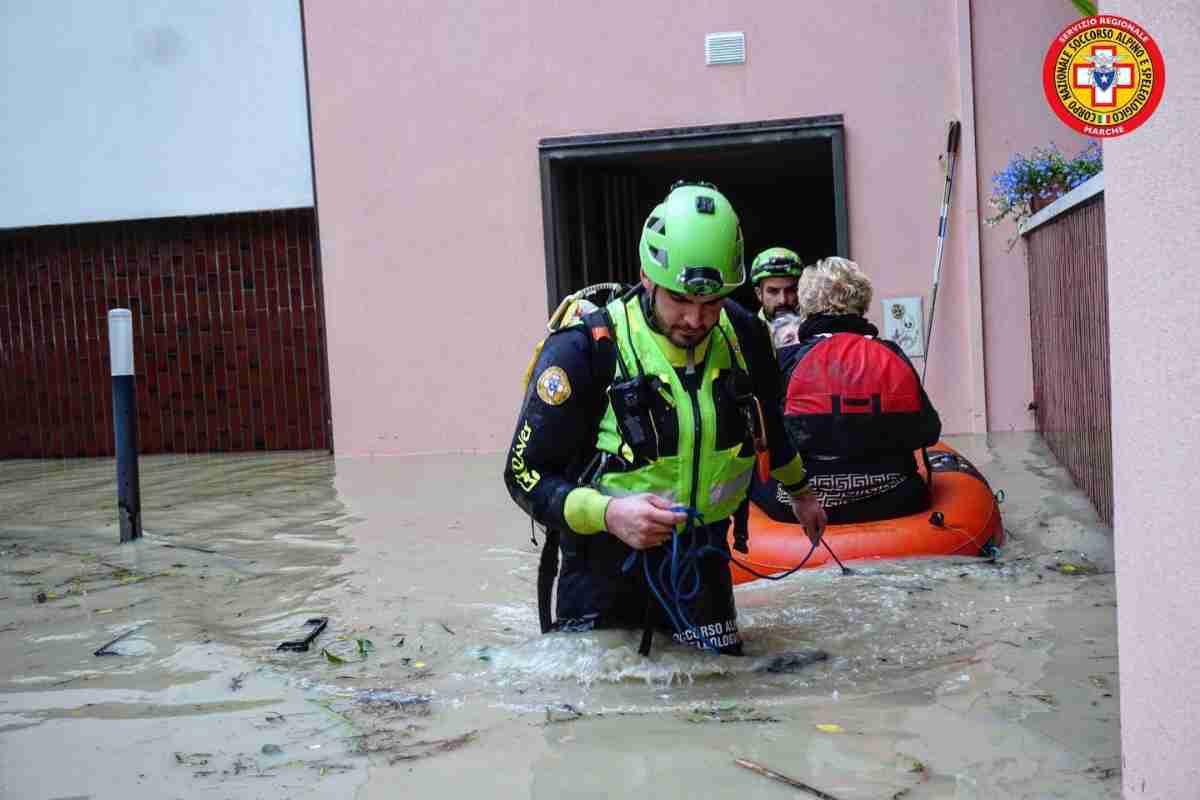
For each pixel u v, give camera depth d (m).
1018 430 8.74
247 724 3.07
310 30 9.66
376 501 6.98
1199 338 1.90
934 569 4.34
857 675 3.23
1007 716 2.84
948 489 4.82
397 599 4.43
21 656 3.81
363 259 9.73
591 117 9.32
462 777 2.64
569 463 3.37
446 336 9.64
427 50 9.51
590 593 3.49
